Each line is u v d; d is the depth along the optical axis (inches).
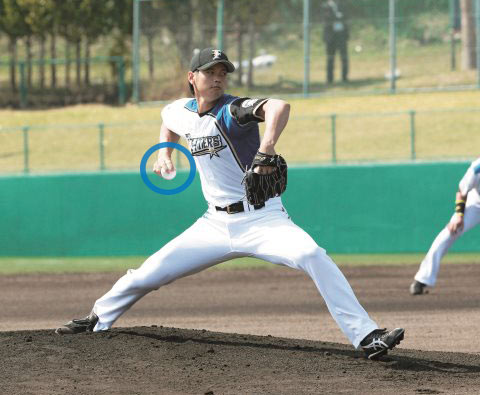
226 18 3432.6
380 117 3100.4
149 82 3469.5
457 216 1225.4
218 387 631.2
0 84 4146.2
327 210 1920.5
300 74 3405.5
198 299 1306.6
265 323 1069.8
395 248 1899.6
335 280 687.1
